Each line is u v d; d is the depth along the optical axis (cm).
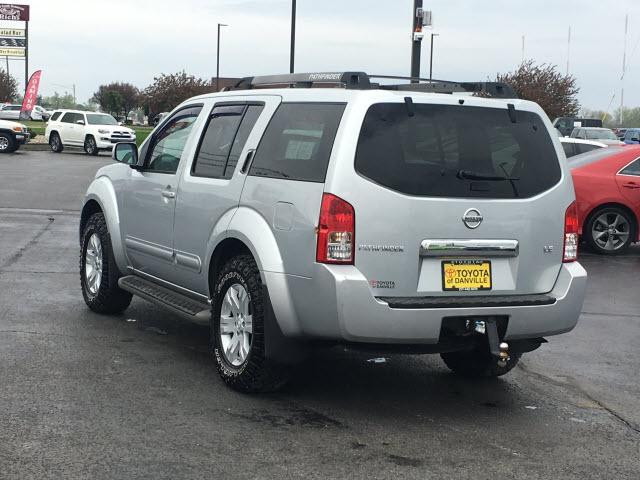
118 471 415
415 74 1970
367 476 424
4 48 8550
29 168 2655
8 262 1022
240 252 571
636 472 447
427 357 679
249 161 564
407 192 496
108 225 736
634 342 748
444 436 490
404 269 495
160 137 697
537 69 4656
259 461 438
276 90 573
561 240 543
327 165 496
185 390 553
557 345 729
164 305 635
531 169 535
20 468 414
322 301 489
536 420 528
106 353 635
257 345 529
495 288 520
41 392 533
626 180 1281
